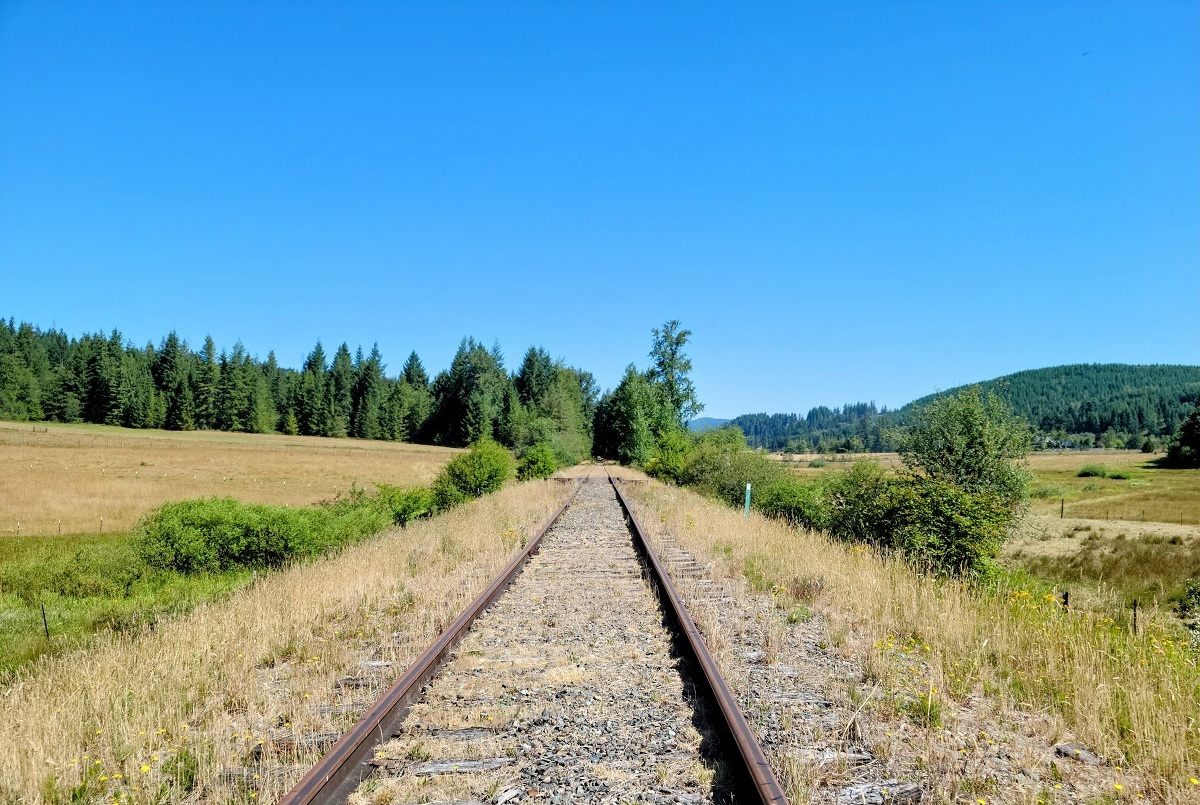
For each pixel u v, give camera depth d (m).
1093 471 77.44
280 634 7.11
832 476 19.83
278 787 3.84
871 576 9.24
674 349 69.50
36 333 144.00
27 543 20.56
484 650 6.67
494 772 4.09
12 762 4.09
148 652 6.45
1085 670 5.54
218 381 121.00
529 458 43.03
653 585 9.72
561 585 9.91
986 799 3.86
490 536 14.13
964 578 11.35
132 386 115.38
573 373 131.88
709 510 19.25
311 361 153.25
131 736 4.61
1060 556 23.11
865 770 4.17
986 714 5.14
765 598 9.02
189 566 14.50
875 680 5.82
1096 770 4.32
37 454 55.41
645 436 66.81
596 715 4.98
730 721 4.41
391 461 74.75
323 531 15.42
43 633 9.92
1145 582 18.91
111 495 34.44
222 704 5.32
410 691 5.29
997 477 16.16
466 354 120.06
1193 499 45.84
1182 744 4.30
